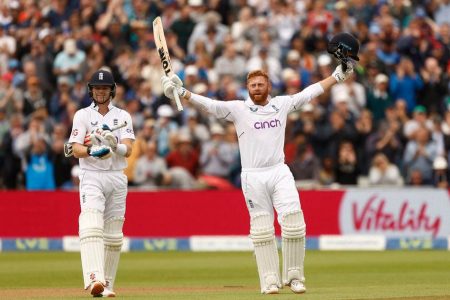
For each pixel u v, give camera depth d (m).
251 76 29.27
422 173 59.81
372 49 65.81
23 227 56.78
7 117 62.84
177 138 59.41
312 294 28.67
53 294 31.45
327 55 64.88
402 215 56.25
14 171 60.31
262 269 29.39
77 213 56.69
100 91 29.16
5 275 41.06
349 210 56.25
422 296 27.42
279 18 69.88
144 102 63.38
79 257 51.56
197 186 58.72
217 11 71.19
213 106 29.42
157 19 30.30
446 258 49.03
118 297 28.64
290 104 29.59
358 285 33.94
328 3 74.06
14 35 69.19
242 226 56.44
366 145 60.41
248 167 29.38
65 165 59.34
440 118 66.31
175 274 41.47
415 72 67.44
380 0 72.88
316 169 58.06
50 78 65.56
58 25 70.00
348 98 63.19
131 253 54.56
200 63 65.00
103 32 68.94
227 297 27.97
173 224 56.72
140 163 58.38
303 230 29.12
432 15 75.00
